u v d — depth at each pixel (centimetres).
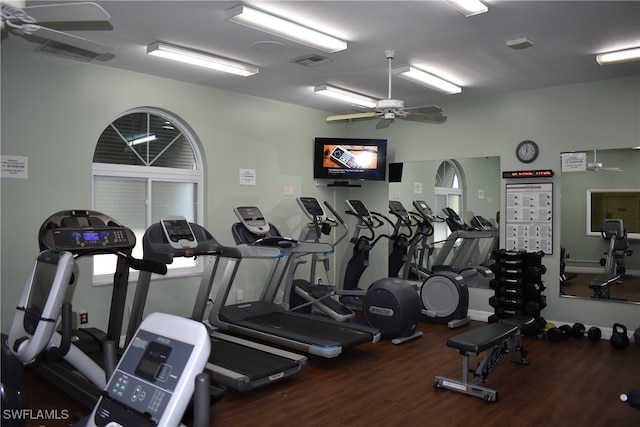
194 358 173
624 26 381
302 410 348
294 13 355
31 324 260
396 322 509
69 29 377
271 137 652
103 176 513
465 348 363
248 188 625
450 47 431
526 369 437
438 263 673
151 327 195
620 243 543
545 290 585
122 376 189
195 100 569
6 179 435
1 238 432
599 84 547
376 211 736
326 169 689
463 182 647
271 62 479
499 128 616
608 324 548
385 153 686
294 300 625
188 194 586
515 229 605
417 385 397
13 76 438
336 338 452
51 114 460
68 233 362
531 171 584
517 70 504
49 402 358
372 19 367
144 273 427
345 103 670
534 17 363
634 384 399
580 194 564
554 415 339
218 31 396
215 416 337
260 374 368
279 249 497
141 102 522
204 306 491
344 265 673
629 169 536
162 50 423
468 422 328
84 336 420
